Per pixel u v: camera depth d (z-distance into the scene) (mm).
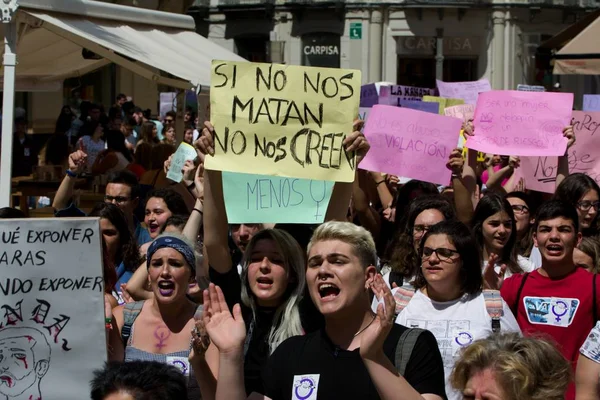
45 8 9438
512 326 6191
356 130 5934
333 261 4914
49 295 5547
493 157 11852
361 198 9422
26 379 5531
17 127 17766
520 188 10898
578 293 6793
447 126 9922
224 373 4758
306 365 4953
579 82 44531
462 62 45750
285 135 5898
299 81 5906
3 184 8766
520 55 45062
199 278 7684
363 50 45031
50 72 14133
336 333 4984
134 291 7113
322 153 5887
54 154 16234
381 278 4672
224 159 5879
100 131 17234
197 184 7910
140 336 6012
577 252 8000
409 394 4551
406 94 18188
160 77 14391
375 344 4527
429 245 6238
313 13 45469
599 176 10938
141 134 20344
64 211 9008
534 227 7164
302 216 5957
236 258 6945
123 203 9516
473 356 4160
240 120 5898
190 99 25484
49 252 5555
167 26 12422
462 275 6242
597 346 5668
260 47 47156
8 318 5527
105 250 7055
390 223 9891
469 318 6168
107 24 10898
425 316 6270
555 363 4148
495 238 7770
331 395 4844
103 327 5574
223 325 4852
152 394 4254
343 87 5898
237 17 46719
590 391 5656
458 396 6012
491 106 9930
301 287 5688
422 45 45062
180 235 6070
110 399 4254
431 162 9906
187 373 5840
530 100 9867
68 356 5555
